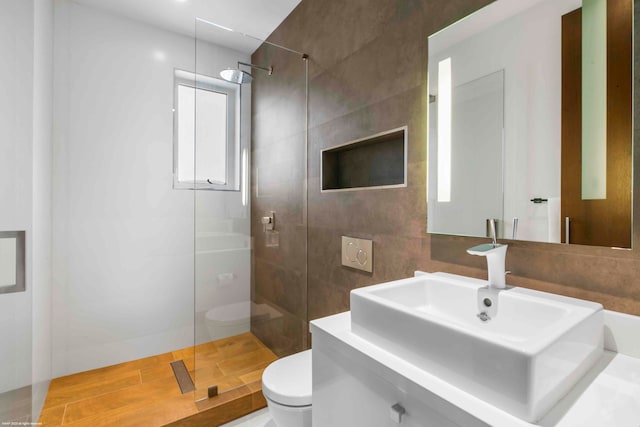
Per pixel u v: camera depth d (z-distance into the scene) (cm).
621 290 89
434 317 81
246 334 222
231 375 208
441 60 131
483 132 118
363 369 92
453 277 125
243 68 222
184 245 260
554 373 68
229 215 222
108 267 231
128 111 236
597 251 94
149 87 244
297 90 218
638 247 86
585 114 94
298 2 217
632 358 86
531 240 106
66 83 213
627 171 87
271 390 140
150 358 246
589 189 94
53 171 210
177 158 256
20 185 150
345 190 184
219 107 215
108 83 228
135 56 238
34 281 170
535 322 95
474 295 111
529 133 106
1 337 134
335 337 103
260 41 223
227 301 216
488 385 68
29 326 158
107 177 229
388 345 91
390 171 165
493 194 116
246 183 226
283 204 230
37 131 175
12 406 143
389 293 113
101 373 223
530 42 106
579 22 95
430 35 135
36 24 172
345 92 182
